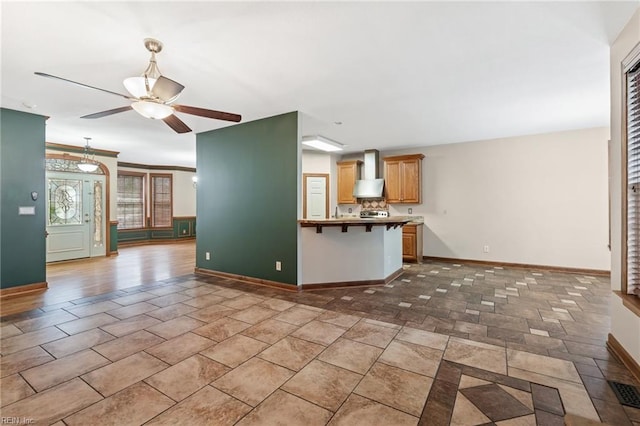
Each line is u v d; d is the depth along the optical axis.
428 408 1.78
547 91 3.44
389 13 2.04
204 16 2.04
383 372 2.16
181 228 10.27
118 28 2.18
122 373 2.15
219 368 2.22
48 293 4.09
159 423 1.66
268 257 4.41
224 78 3.04
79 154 6.63
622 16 2.09
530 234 5.54
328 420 1.69
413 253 6.16
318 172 7.31
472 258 6.05
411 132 5.32
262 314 3.29
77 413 1.74
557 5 1.97
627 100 2.23
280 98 3.62
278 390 1.96
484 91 3.43
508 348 2.50
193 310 3.42
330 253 4.31
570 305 3.54
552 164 5.33
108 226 7.16
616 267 2.42
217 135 5.00
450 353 2.43
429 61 2.72
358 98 3.64
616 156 2.39
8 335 2.76
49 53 2.53
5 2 1.87
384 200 6.98
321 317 3.21
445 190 6.29
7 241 3.99
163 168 9.92
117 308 3.49
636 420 1.66
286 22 2.12
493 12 2.04
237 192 4.74
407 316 3.23
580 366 2.21
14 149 4.04
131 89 2.34
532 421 1.66
